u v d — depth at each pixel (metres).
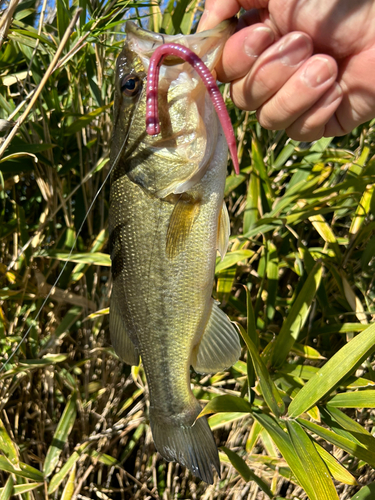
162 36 0.21
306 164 0.38
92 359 0.37
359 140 0.42
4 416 0.36
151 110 0.19
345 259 0.36
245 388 0.30
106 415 0.38
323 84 0.20
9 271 0.33
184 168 0.22
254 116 0.39
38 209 0.41
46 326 0.38
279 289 0.41
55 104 0.33
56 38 0.33
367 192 0.35
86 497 0.34
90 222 0.37
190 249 0.22
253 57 0.20
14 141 0.31
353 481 0.25
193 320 0.23
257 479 0.29
